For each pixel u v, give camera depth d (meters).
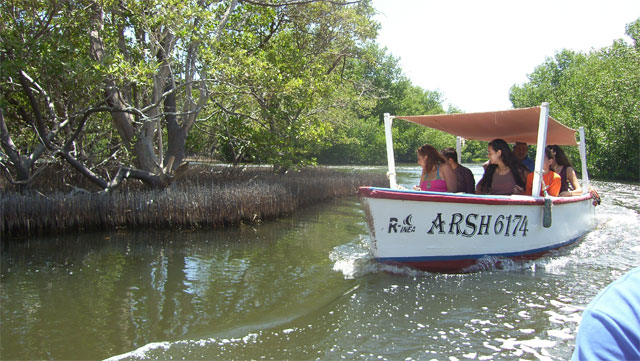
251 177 14.50
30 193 9.23
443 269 5.75
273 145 12.76
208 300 4.75
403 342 3.72
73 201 8.44
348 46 20.00
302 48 18.42
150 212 8.89
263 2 13.45
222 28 11.54
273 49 14.77
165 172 11.45
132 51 10.80
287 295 4.91
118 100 11.05
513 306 4.54
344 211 11.75
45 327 4.00
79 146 12.27
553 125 6.93
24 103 11.65
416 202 5.40
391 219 5.40
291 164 13.16
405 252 5.56
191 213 9.05
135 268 6.01
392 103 58.00
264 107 12.96
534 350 3.59
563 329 3.99
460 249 5.75
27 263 6.21
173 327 4.02
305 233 8.63
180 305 4.59
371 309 4.45
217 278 5.56
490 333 3.90
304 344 3.69
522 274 5.72
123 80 9.41
